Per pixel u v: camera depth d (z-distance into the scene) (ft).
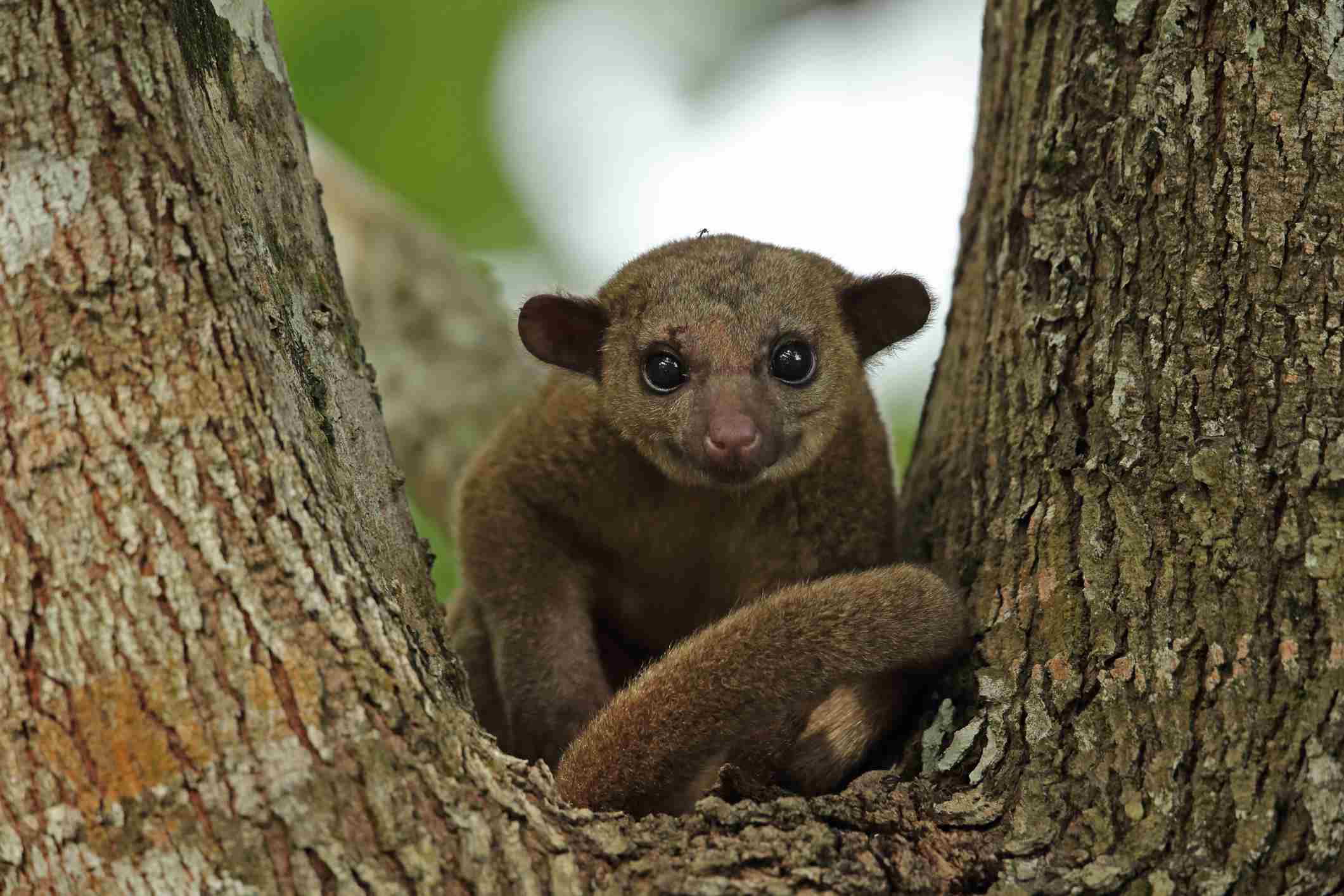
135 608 21.62
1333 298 27.66
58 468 21.80
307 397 26.73
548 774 25.02
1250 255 28.43
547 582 39.65
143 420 22.20
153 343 22.48
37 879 21.31
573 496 39.99
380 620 23.57
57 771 21.26
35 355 22.06
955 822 26.16
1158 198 29.78
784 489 39.70
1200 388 28.27
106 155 22.81
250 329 23.67
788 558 40.22
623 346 40.40
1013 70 34.99
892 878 24.58
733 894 23.44
